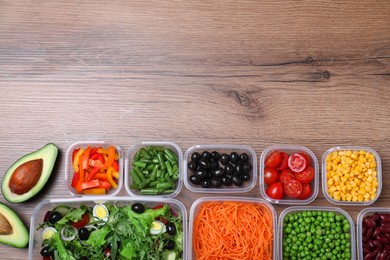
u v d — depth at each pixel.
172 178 0.83
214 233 0.80
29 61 0.86
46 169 0.82
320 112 0.86
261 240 0.80
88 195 0.83
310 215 0.82
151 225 0.80
